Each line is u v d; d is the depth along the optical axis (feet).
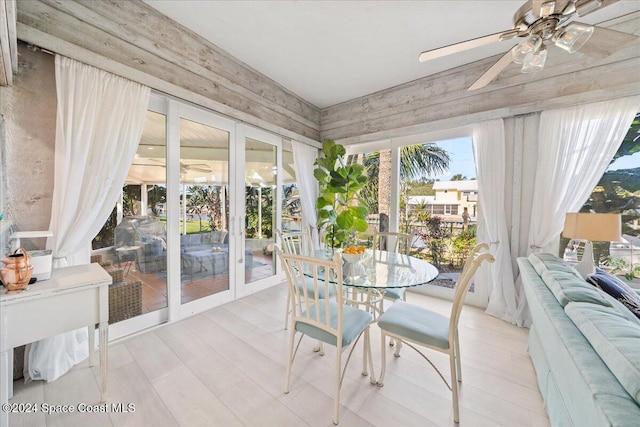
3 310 3.77
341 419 4.54
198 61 8.43
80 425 4.35
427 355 6.53
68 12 5.83
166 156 7.89
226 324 8.00
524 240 8.56
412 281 5.68
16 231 5.29
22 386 5.18
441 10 7.05
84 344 6.02
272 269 12.00
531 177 8.41
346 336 4.83
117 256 7.02
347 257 6.77
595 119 7.31
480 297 9.49
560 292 4.36
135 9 6.90
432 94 10.50
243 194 10.33
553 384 4.28
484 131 9.00
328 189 11.47
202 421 4.48
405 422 4.49
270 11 7.22
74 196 5.82
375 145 12.44
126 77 6.58
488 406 4.86
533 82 8.29
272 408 4.78
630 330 2.97
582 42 4.58
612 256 7.62
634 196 7.30
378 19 7.45
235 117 9.61
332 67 10.11
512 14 7.14
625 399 2.24
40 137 5.62
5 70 4.61
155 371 5.75
